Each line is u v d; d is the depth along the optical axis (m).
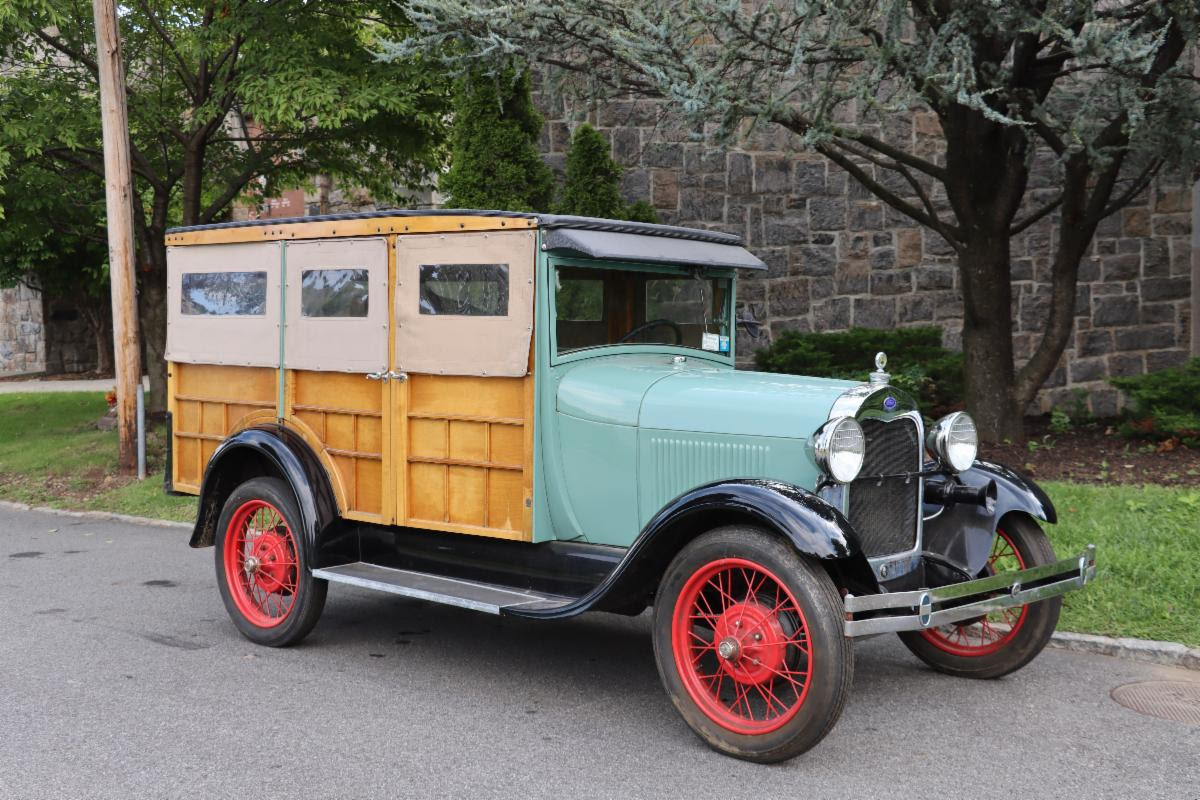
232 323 5.88
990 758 4.00
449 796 3.66
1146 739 4.18
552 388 4.76
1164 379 9.80
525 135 10.91
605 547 4.72
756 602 4.05
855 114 12.15
